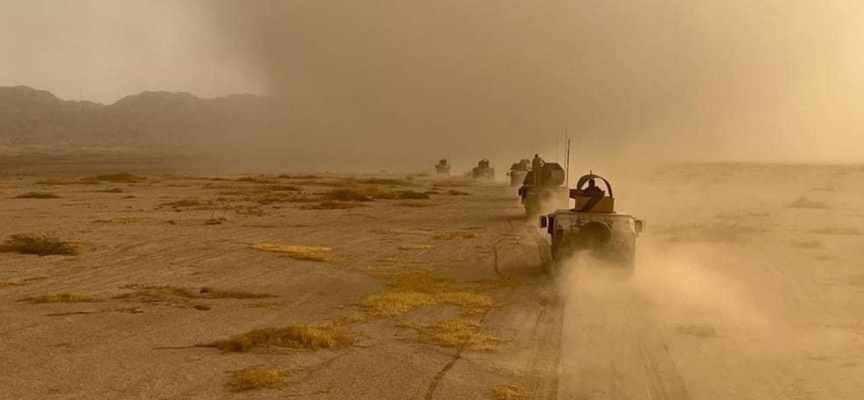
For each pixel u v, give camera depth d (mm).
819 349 11305
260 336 11234
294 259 20875
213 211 38594
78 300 14352
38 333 11664
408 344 11312
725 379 9719
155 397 8672
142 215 35500
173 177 85125
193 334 11766
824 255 22031
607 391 9141
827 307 14523
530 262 20578
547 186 35719
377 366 10070
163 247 23250
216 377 9484
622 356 10797
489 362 10383
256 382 9180
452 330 12164
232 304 14359
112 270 18578
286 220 34156
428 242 25609
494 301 14922
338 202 46094
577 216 18125
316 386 9180
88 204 42594
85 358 10281
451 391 9047
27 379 9281
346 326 12508
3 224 30266
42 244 21422
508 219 35844
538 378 9641
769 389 9305
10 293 15188
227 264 19781
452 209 42500
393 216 37250
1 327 12031
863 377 9844
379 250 23219
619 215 18094
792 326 12883
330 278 17516
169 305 14117
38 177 87000
